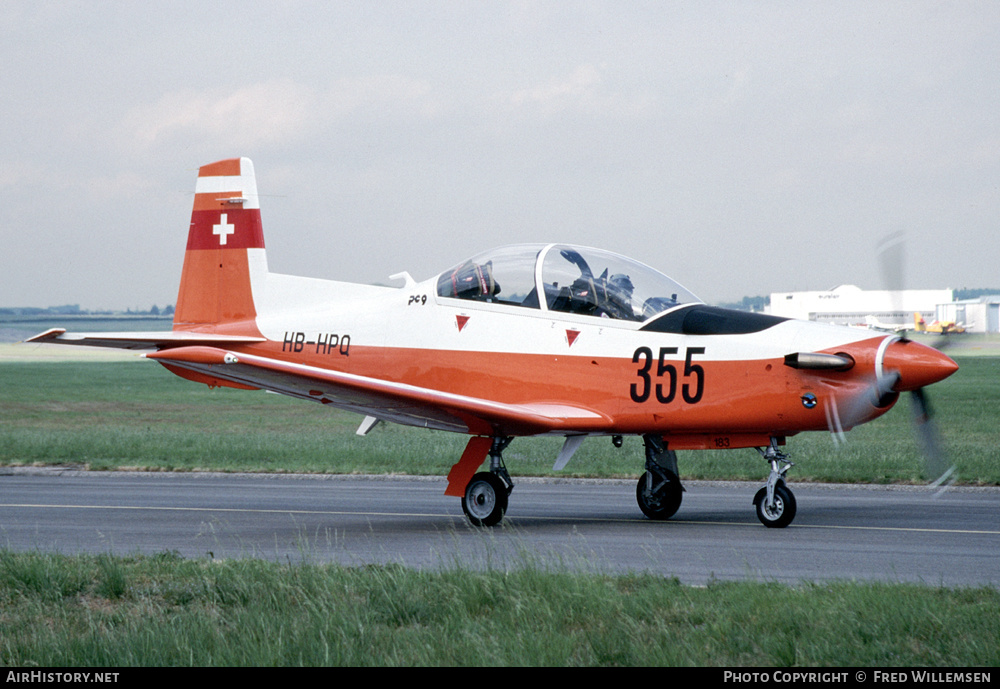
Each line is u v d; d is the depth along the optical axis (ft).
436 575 71.00
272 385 125.80
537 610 61.36
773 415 103.76
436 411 111.34
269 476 183.11
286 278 147.95
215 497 148.77
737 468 173.58
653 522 112.98
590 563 79.56
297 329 137.28
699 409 106.73
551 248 119.34
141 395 509.35
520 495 148.05
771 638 54.54
